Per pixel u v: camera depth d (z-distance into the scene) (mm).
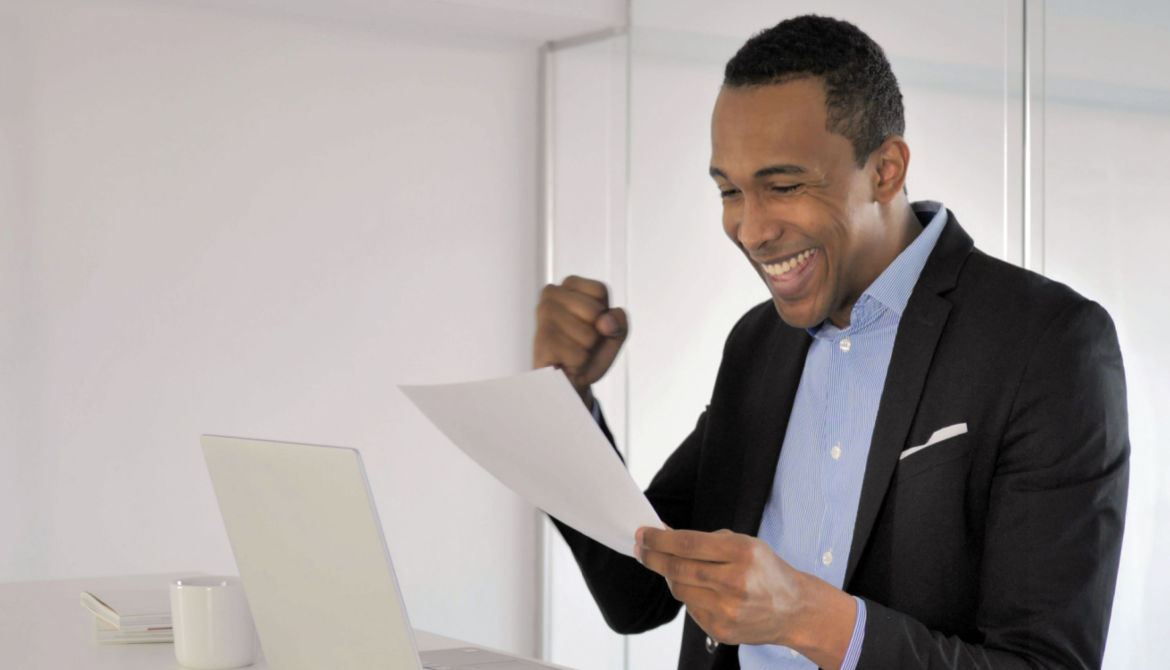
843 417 1501
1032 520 1312
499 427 1201
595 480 1163
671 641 3514
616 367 3936
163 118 3756
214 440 1319
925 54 2588
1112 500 1324
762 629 1177
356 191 4031
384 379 4074
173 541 3764
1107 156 2193
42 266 3602
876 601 1416
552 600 4293
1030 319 1372
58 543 3619
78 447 3645
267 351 3896
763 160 1347
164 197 3756
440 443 4168
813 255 1389
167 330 3760
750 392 1618
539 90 4344
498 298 4270
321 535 1168
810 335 1560
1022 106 2367
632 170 3766
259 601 1333
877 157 1389
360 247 4039
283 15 3916
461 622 4211
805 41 1349
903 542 1390
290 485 1189
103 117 3678
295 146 3938
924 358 1412
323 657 1238
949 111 2527
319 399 3971
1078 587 1284
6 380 3559
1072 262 2260
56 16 3615
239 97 3857
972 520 1376
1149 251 2113
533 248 4336
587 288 1481
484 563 4242
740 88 1375
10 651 1649
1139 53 2125
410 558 4125
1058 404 1325
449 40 4184
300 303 3945
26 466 3584
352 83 4027
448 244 4184
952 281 1434
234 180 3850
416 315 4125
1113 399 1351
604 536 1250
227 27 3838
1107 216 2191
